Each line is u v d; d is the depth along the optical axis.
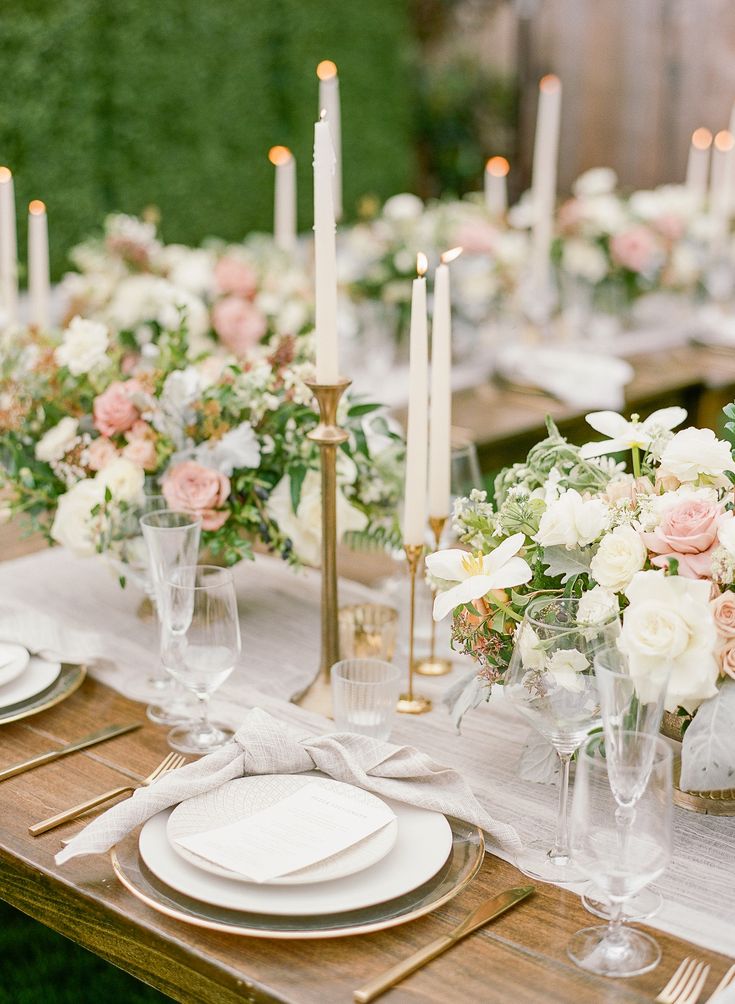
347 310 3.04
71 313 3.04
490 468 2.73
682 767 1.16
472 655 1.29
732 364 3.40
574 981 1.00
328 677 1.51
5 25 4.76
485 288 3.17
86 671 1.59
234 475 1.67
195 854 1.10
